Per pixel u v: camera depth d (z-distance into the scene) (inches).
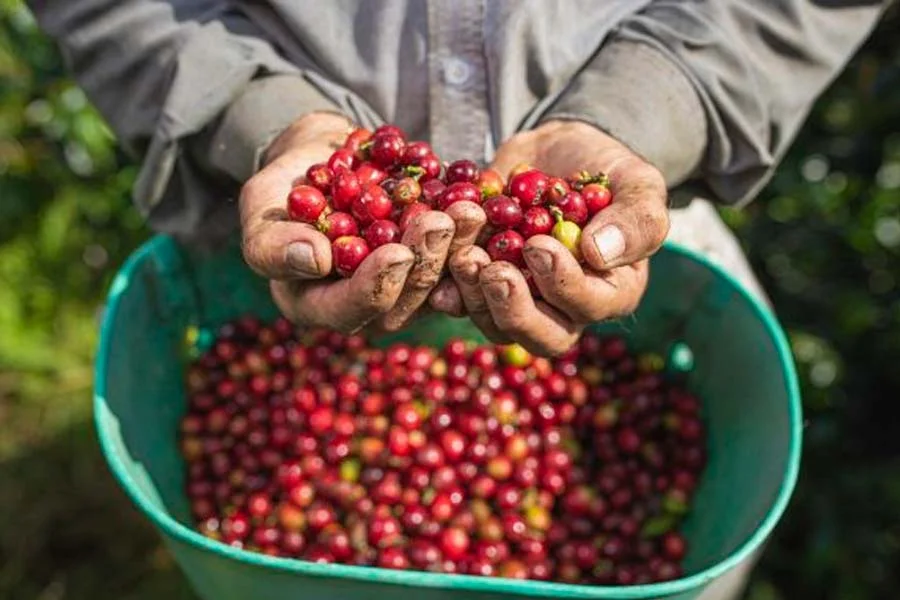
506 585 22.5
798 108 27.8
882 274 38.8
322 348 31.9
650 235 22.6
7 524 42.3
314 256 22.4
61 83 40.9
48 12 28.1
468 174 24.2
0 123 41.6
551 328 23.3
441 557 28.7
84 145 41.8
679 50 26.5
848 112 37.9
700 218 32.8
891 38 36.4
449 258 22.6
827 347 39.1
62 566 41.8
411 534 29.4
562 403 31.5
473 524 29.4
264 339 31.8
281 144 26.4
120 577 41.4
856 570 37.5
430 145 27.2
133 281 28.3
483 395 30.7
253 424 31.1
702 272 29.0
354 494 29.6
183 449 30.8
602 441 31.0
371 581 22.9
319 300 23.3
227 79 26.5
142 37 27.3
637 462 30.8
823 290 39.5
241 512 30.0
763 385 27.0
